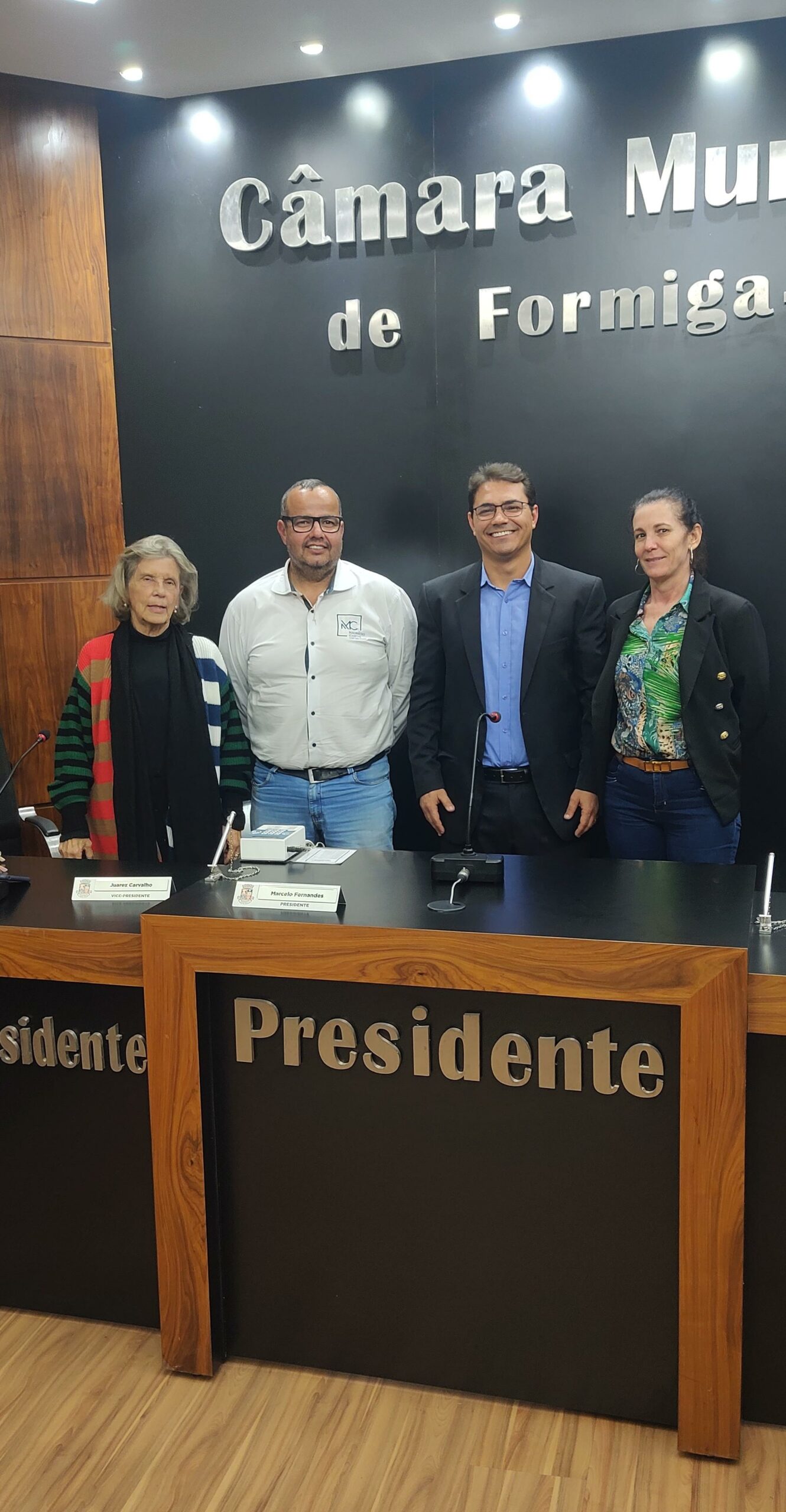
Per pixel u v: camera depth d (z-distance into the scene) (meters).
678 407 3.52
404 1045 1.95
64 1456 1.89
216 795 3.43
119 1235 2.21
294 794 3.46
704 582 3.09
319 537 3.32
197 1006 2.00
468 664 3.30
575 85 3.48
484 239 3.60
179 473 3.93
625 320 3.52
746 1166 1.83
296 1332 2.10
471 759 3.30
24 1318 2.28
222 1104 2.06
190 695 3.38
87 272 3.85
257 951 1.95
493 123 3.56
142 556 3.30
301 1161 2.04
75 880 2.36
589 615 3.23
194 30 3.35
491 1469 1.84
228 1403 2.02
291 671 3.42
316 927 1.92
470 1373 2.01
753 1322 1.88
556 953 1.80
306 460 3.83
